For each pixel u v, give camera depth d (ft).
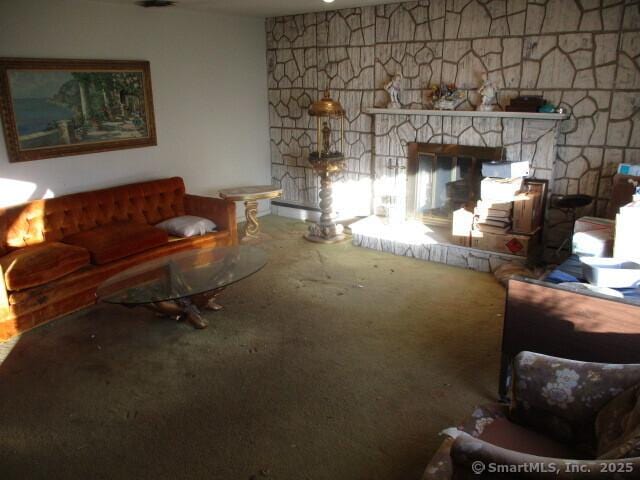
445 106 15.30
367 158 17.80
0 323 10.68
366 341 10.61
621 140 13.20
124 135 15.49
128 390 9.09
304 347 10.42
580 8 13.00
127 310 12.26
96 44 14.47
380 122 16.85
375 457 7.36
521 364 6.02
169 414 8.41
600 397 5.56
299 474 7.06
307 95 18.76
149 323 11.59
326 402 8.63
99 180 15.15
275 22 18.88
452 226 15.90
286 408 8.50
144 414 8.42
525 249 13.55
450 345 10.39
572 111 13.69
